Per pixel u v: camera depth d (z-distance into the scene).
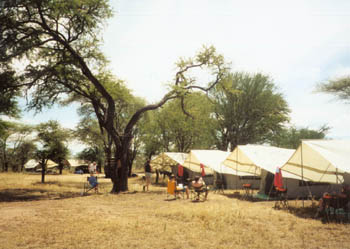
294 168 11.66
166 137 30.06
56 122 25.53
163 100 18.31
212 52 18.03
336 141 10.22
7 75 14.38
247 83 31.28
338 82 18.08
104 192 16.55
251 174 16.42
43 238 5.98
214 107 30.80
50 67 15.21
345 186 8.90
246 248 5.44
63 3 14.06
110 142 30.91
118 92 20.94
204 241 5.88
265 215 8.72
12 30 13.86
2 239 5.87
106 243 5.65
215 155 20.14
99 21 16.00
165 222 7.66
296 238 6.17
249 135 32.53
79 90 18.17
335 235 6.38
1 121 26.11
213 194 15.47
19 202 12.01
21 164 51.12
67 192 16.94
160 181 27.78
